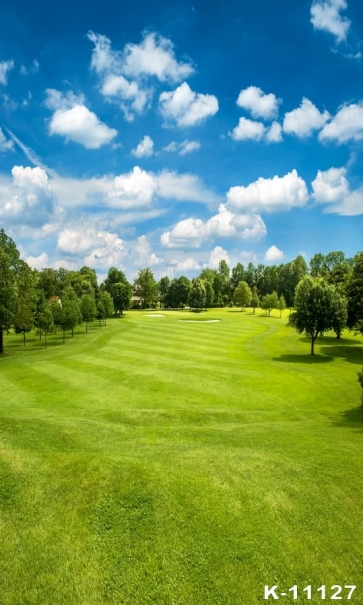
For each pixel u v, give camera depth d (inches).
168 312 4532.5
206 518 319.6
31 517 322.0
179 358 1352.1
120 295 3858.3
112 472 383.2
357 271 1711.4
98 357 1355.8
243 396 903.1
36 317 1893.5
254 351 1588.3
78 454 436.1
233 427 650.8
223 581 262.8
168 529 307.7
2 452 426.3
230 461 433.1
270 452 478.3
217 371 1143.6
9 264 1617.9
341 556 286.4
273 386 1003.3
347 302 1614.2
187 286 5467.5
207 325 2630.4
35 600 247.0
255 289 5270.7
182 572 269.1
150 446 517.0
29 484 364.5
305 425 662.5
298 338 2027.6
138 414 722.2
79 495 349.4
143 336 1951.3
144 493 349.1
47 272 4202.8
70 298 2657.5
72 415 726.5
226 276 6328.7
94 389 933.8
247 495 353.7
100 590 255.3
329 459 444.1
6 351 1631.4
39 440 503.2
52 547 290.5
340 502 349.4
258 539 299.0
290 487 371.2
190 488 358.9
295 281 5315.0
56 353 1472.7
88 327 2696.9
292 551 288.5
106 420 683.4
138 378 1035.3
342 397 916.0
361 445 512.1
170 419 703.1
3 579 261.9
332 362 1382.9
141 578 264.4
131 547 291.1
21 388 951.0
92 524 314.8
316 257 4552.2
